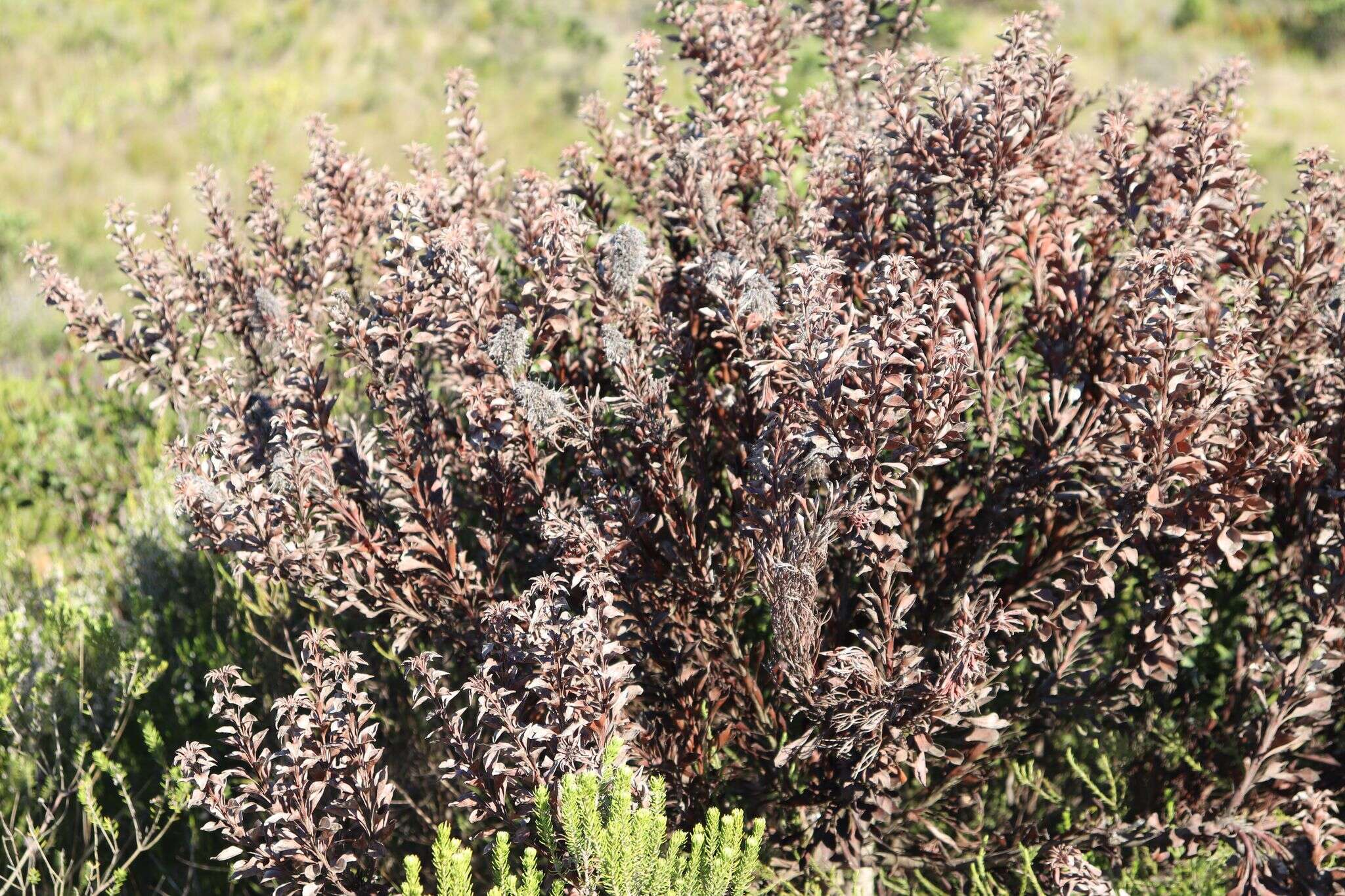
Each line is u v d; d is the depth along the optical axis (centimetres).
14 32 1404
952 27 966
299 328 230
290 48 1433
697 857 180
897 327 188
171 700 335
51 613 311
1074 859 217
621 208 312
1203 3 1516
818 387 191
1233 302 213
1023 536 250
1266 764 225
